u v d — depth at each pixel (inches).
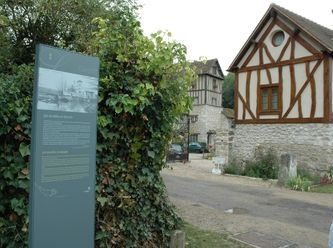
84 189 124.3
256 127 721.6
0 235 136.1
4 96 130.7
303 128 649.6
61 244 117.0
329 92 613.9
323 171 618.5
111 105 155.3
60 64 117.0
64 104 118.0
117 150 163.2
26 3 392.5
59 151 116.3
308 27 660.1
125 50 164.1
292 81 666.2
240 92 753.0
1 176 134.2
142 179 169.8
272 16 692.1
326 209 361.4
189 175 614.5
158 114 170.2
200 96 1611.7
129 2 447.2
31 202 109.1
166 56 163.5
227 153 716.7
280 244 227.0
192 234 233.1
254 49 729.0
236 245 217.6
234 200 389.7
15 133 133.9
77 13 398.9
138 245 171.6
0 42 361.7
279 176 529.3
